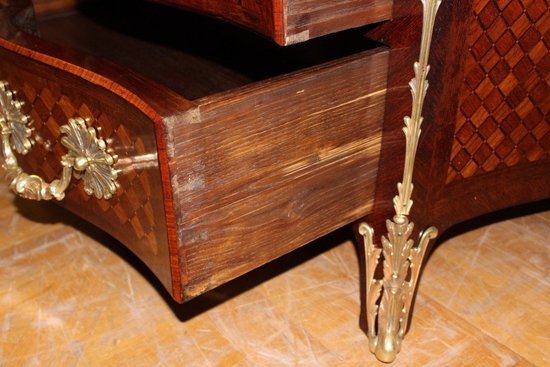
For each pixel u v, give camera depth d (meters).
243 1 0.55
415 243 0.78
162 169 0.53
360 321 0.84
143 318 0.87
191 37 1.01
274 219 0.63
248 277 0.95
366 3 0.58
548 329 0.84
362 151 0.68
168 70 0.96
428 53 0.61
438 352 0.80
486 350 0.81
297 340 0.83
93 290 0.92
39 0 1.02
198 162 0.54
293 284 0.93
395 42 0.64
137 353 0.81
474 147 0.76
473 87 0.71
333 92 0.61
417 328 0.84
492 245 1.00
